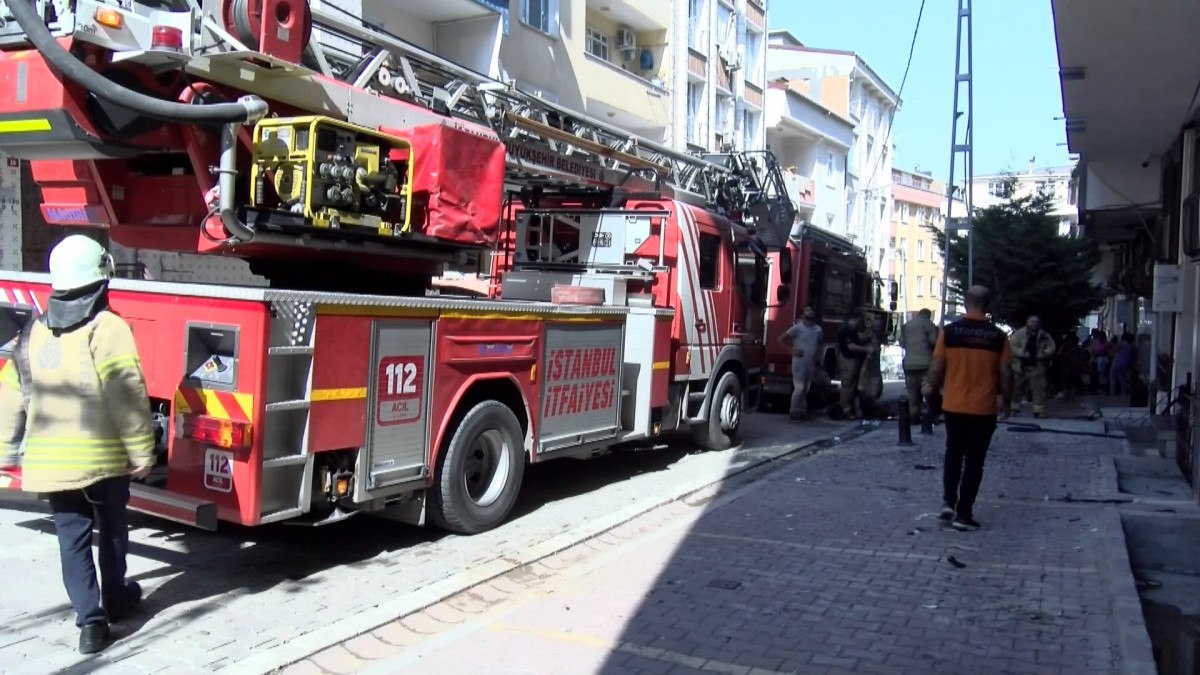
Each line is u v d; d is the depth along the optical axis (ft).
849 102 148.05
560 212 34.27
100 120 18.20
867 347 50.31
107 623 15.40
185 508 17.20
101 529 15.96
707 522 25.49
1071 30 31.50
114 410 14.96
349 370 18.94
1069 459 35.78
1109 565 20.42
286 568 20.12
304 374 18.07
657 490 29.94
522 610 18.20
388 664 15.47
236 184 19.75
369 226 21.35
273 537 22.40
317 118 19.53
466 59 56.85
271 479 17.52
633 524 25.80
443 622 17.93
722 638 16.79
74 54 17.81
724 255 36.58
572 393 26.66
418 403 20.89
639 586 19.75
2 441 15.93
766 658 15.89
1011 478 31.81
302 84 21.44
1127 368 73.26
